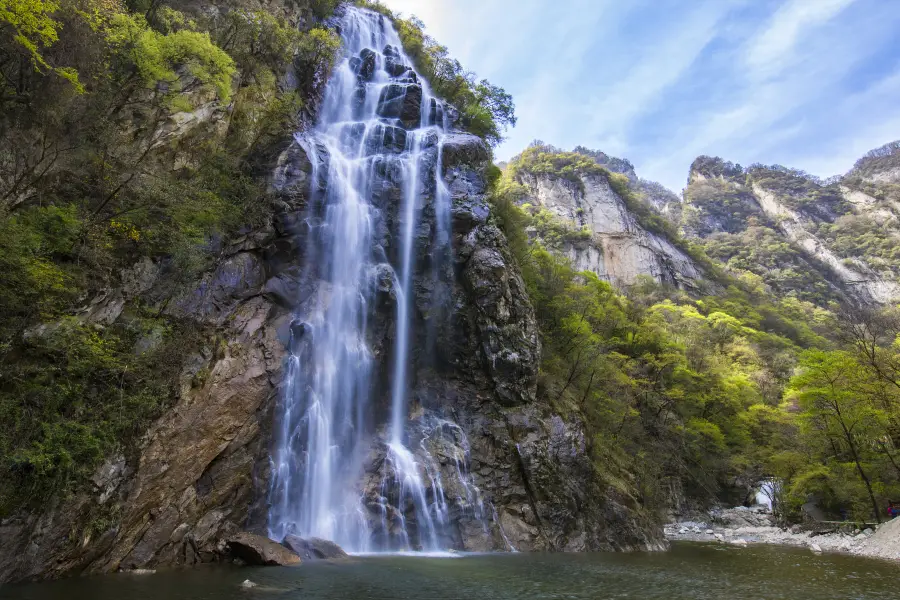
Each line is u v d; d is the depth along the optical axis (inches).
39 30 619.8
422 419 1079.6
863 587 654.5
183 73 925.8
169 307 748.6
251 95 1132.5
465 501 976.9
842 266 6658.5
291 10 1535.4
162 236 775.1
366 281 1094.4
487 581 616.4
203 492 694.5
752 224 7824.8
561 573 701.9
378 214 1174.3
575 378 1459.2
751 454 2220.7
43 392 553.6
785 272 6397.6
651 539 1130.7
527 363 1168.2
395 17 2100.1
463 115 1801.2
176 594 479.8
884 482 1514.5
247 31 1186.0
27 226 606.9
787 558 963.3
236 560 672.4
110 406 599.5
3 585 478.3
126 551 591.8
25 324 571.8
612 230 5339.6
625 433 1546.5
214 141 965.2
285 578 577.9
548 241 4645.7
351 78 1585.9
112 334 660.1
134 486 600.7
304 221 1037.8
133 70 822.5
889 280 6146.7
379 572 642.2
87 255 669.3
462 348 1162.6
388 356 1085.8
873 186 7647.6
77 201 711.7
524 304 1244.5
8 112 675.4
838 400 1498.5
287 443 850.8
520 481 1053.8
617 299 2544.3
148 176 791.1
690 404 2300.7
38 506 512.7
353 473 935.7
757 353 3454.7
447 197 1261.1
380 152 1323.8
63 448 537.0
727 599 562.9
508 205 1615.4
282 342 891.4
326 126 1380.4
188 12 1107.3
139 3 996.6
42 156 646.5
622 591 589.6
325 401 933.2
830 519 1748.3
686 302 4613.7
